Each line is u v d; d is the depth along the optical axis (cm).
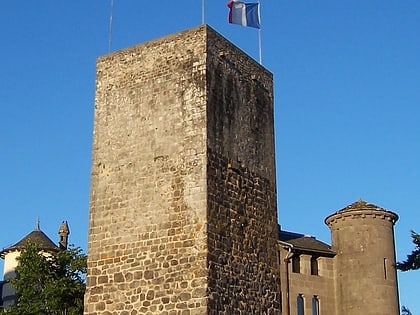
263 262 2892
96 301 2727
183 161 2717
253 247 2850
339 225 4681
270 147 3116
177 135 2762
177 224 2655
